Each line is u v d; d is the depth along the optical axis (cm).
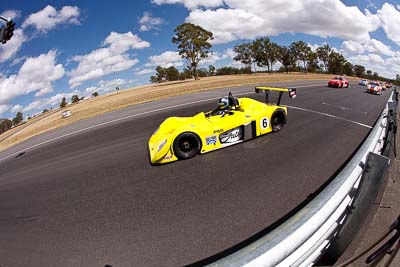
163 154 558
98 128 1180
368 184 248
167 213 383
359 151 336
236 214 362
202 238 318
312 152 582
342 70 9488
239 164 532
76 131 1220
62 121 1766
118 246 323
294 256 197
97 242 337
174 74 8719
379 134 404
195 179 483
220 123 612
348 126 823
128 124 1155
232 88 2520
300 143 644
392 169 433
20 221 433
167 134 577
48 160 822
